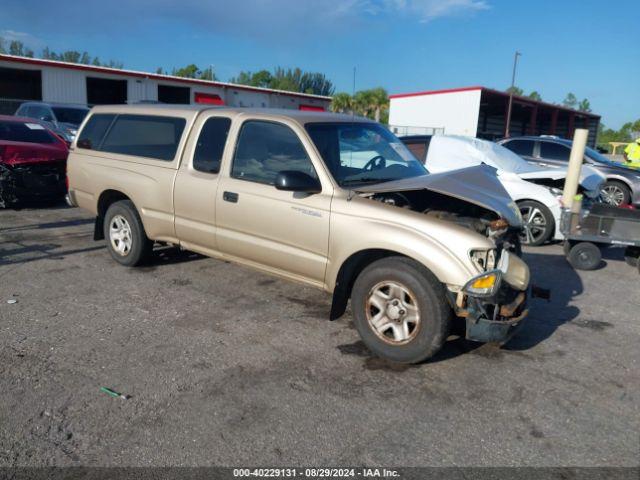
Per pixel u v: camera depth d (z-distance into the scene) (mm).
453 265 3771
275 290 5727
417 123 36000
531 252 8102
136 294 5492
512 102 35344
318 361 4156
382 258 4238
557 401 3682
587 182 8977
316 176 4469
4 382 3713
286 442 3141
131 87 29953
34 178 9336
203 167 5312
